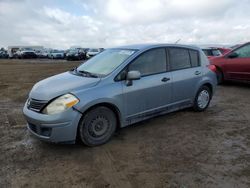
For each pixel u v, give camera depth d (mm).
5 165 3459
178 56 5191
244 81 8555
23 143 4160
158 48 4840
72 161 3557
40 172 3281
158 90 4684
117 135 4430
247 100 6961
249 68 8258
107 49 5262
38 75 13852
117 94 4090
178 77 5062
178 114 5594
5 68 18891
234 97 7340
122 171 3275
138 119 4520
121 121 4254
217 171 3234
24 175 3211
